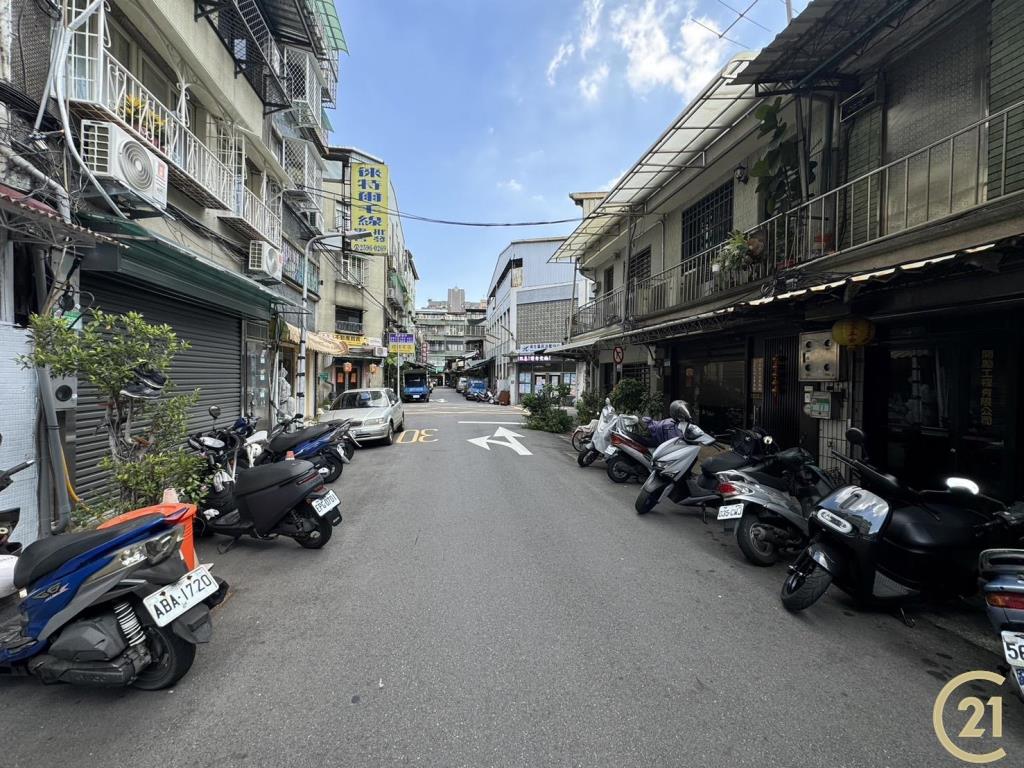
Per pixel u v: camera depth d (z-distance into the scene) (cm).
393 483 790
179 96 829
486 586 393
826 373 653
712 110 849
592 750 217
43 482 455
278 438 739
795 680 273
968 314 508
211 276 802
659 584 402
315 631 322
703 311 1008
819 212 706
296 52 1355
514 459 1034
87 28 559
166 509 295
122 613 254
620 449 789
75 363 366
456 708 245
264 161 1183
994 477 505
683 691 261
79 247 502
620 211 1305
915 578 343
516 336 3691
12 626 296
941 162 550
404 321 4669
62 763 211
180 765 209
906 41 582
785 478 505
